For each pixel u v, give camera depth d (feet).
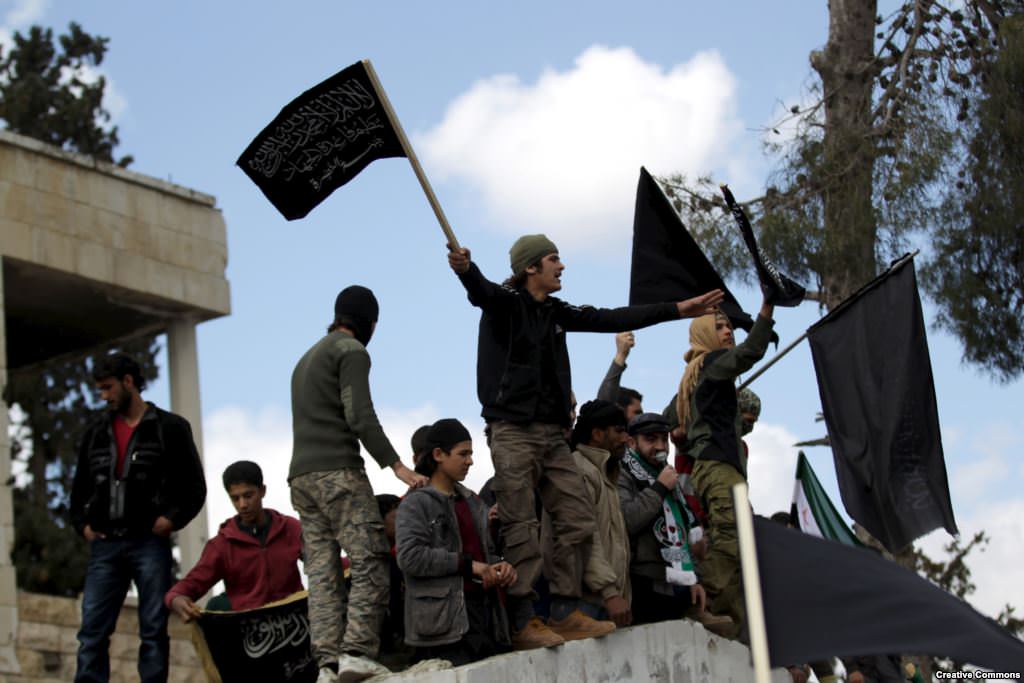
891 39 46.65
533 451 31.81
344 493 31.30
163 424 35.63
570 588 32.07
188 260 75.00
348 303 32.60
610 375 38.32
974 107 44.55
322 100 32.40
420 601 30.58
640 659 32.65
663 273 36.65
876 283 38.19
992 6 46.32
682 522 34.35
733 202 34.35
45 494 96.73
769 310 33.88
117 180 72.74
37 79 102.42
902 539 36.76
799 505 41.73
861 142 44.93
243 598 35.40
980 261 44.57
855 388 37.81
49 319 74.74
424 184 31.60
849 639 22.15
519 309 32.04
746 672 34.78
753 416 37.04
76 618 64.90
